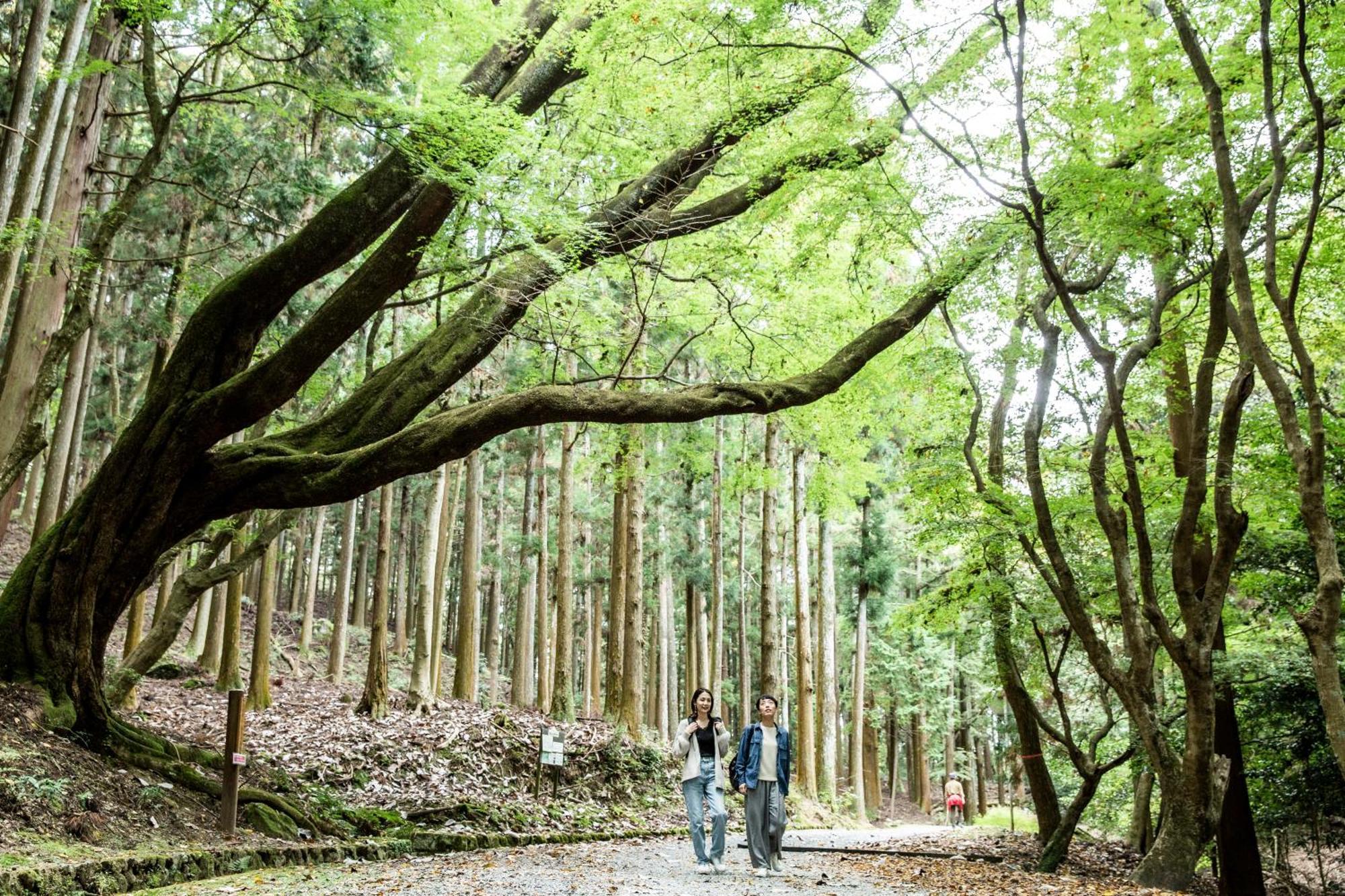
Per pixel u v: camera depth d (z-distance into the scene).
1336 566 7.29
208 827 7.98
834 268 12.17
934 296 10.52
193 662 19.42
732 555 33.84
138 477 8.75
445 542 25.28
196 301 16.55
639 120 10.40
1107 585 12.53
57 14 14.43
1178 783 9.53
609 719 19.22
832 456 15.76
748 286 11.91
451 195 8.71
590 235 9.67
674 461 18.88
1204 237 9.14
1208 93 7.72
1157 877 9.12
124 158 13.15
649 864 8.80
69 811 6.84
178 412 8.79
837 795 26.19
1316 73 8.38
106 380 23.75
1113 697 17.27
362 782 11.85
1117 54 9.10
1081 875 10.74
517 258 10.55
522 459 29.23
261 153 14.15
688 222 10.84
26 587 8.65
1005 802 44.66
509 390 17.09
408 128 8.47
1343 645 11.17
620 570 19.94
